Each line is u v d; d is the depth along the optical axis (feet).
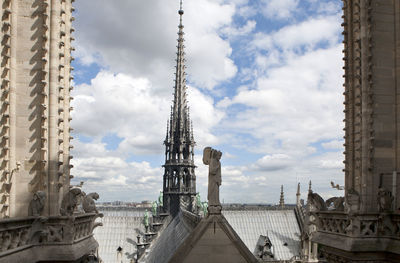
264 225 266.16
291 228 265.54
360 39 62.95
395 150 61.62
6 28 53.93
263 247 238.07
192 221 90.53
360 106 62.69
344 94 69.10
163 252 134.00
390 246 55.47
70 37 66.33
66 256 51.55
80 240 57.67
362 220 56.95
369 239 56.54
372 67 62.03
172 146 269.03
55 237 52.75
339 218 61.62
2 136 52.85
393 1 63.67
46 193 54.95
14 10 54.95
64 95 64.03
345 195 66.08
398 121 61.77
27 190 54.80
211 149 67.26
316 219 69.77
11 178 53.31
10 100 53.83
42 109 55.98
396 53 62.69
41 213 52.95
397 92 62.23
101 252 256.11
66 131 64.13
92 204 65.92
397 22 62.80
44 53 56.44
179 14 284.00
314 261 215.31
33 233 50.67
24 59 56.08
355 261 56.65
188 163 267.59
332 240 61.82
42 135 55.67
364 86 61.57
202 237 64.44
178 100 274.98
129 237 269.23
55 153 56.39
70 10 66.64
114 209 308.40
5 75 53.57
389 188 60.39
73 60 67.15
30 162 55.26
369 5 62.34
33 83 56.13
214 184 66.03
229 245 64.34
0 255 42.22
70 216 53.57
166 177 267.59
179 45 281.33
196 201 266.36
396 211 57.47
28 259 48.16
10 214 52.85
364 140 60.85
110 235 268.21
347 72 68.74
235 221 265.75
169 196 265.75
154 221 271.49
